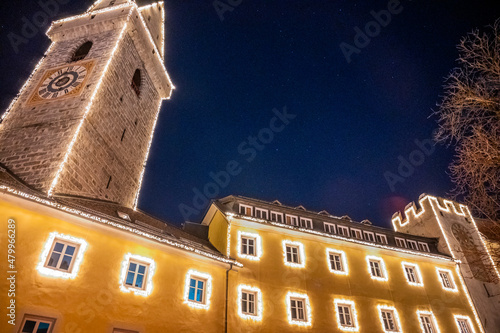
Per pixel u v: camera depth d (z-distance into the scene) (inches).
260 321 773.9
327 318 842.8
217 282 779.4
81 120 862.5
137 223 796.0
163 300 676.7
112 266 641.6
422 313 964.6
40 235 577.9
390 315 932.0
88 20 1189.1
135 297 644.1
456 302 1037.8
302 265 907.4
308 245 956.6
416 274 1051.3
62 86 979.9
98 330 573.0
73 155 809.5
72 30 1175.0
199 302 734.5
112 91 1016.9
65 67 1043.9
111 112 998.4
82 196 792.3
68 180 779.4
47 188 724.0
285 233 953.5
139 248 697.0
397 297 962.1
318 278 900.6
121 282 639.8
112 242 664.4
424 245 1190.3
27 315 514.6
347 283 927.0
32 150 824.3
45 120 891.4
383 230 1147.9
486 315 1047.0
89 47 1144.8
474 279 1127.6
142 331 619.2
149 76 1285.7
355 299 904.9
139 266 689.0
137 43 1197.7
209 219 1080.8
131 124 1103.6
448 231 1253.1
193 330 683.4
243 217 920.3
